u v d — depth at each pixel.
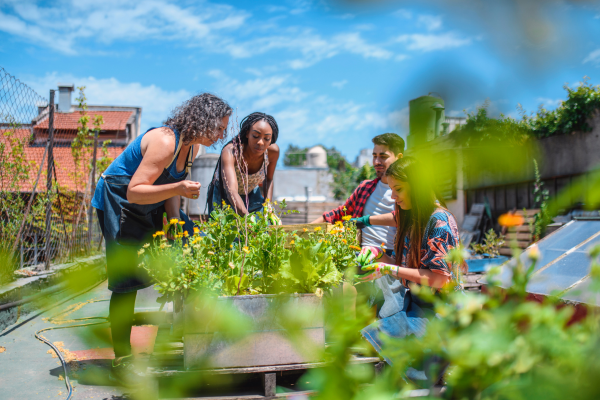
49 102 6.26
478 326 0.64
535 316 0.61
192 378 2.34
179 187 2.61
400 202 2.67
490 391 0.63
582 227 3.41
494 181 9.88
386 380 0.68
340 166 47.50
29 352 3.62
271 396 2.29
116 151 17.19
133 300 2.93
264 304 2.32
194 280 2.30
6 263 5.05
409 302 2.44
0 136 5.36
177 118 2.88
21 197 6.30
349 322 0.79
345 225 2.95
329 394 0.74
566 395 0.57
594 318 0.62
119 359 2.86
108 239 2.85
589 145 7.90
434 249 2.38
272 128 3.53
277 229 2.54
